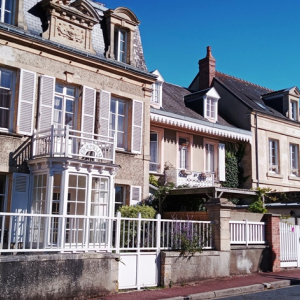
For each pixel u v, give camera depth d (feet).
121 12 54.19
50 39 46.42
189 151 70.44
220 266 42.52
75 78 48.39
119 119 53.52
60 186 41.09
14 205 42.11
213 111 77.66
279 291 38.55
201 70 89.76
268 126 81.92
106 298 32.65
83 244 34.17
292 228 52.19
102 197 44.60
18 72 44.11
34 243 40.57
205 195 57.36
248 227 47.19
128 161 52.65
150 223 38.99
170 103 74.08
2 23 42.50
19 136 43.34
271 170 81.61
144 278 36.94
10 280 28.58
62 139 42.06
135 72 53.78
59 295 30.91
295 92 88.63
